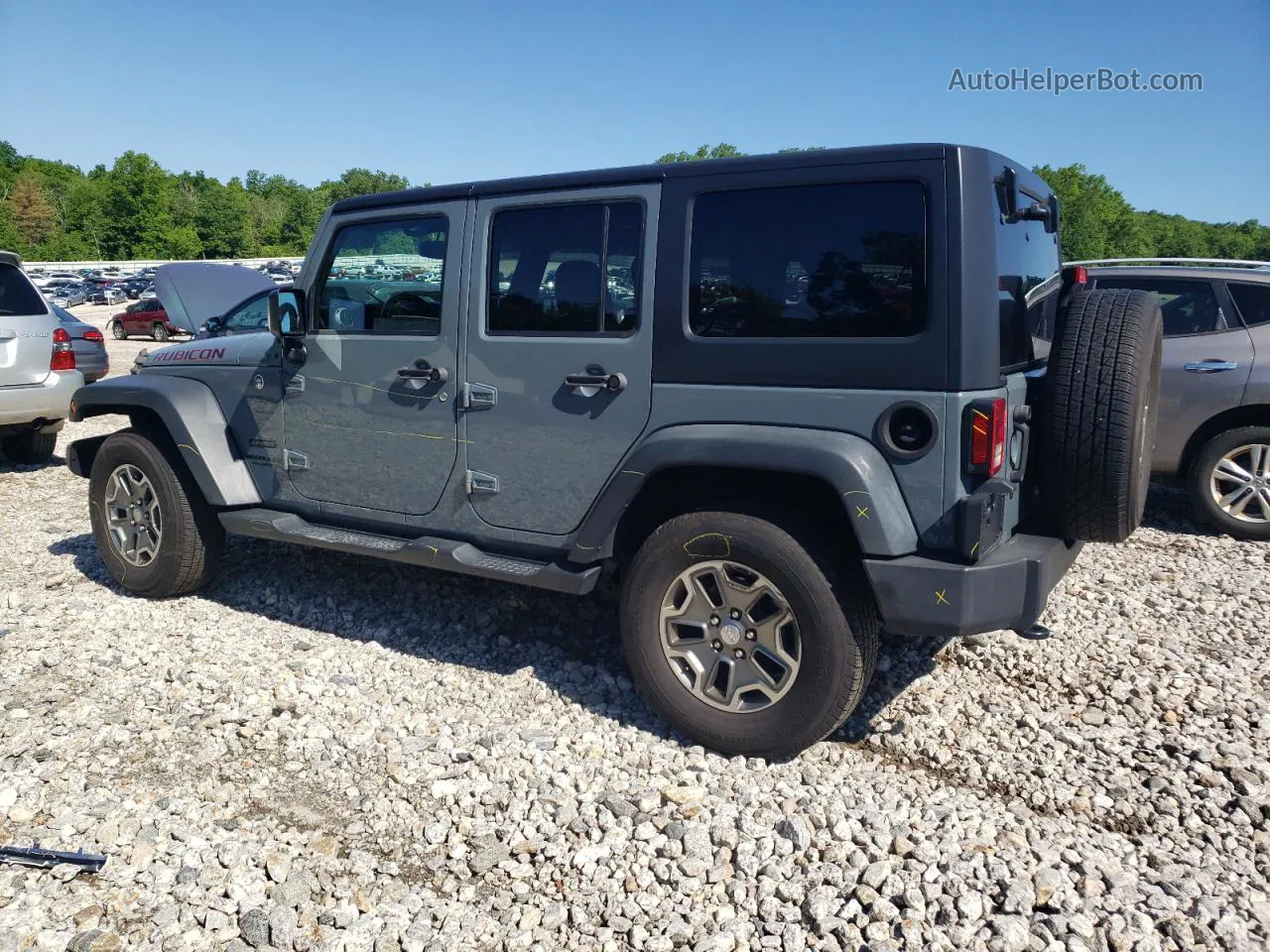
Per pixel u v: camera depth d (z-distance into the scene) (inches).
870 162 127.5
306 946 104.3
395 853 121.3
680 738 146.7
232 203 5201.8
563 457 153.9
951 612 124.3
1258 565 226.4
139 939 105.3
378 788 134.6
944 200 122.9
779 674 138.3
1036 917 104.1
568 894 112.6
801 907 108.6
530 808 129.0
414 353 168.2
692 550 138.9
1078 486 132.6
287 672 170.4
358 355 175.6
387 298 172.9
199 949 103.9
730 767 137.7
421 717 154.4
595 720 152.9
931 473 125.3
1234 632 184.4
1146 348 132.4
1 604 207.9
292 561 231.0
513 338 156.6
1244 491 248.2
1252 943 100.0
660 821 124.3
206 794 132.4
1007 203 133.2
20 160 6594.5
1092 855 114.3
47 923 107.2
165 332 1248.8
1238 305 250.4
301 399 185.3
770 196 135.0
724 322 138.1
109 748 145.9
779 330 134.3
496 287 159.3
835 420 130.5
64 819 126.5
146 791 134.1
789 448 130.0
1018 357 142.0
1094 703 156.0
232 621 197.3
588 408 150.2
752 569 134.7
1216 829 121.0
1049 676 165.2
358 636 188.9
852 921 105.7
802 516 135.9
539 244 154.8
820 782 133.0
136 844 121.1
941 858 114.8
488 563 161.0
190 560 202.4
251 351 194.4
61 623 196.1
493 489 162.4
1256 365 244.2
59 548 252.7
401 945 104.9
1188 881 109.3
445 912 109.7
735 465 133.5
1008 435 129.7
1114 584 212.1
